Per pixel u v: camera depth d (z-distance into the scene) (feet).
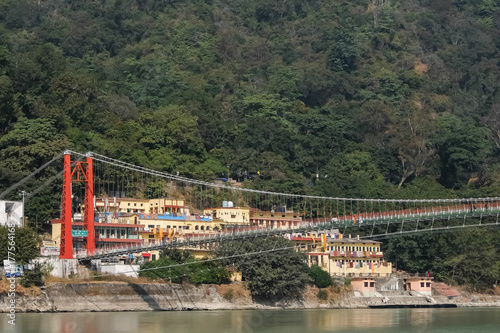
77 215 592.60
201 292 542.98
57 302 487.61
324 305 583.17
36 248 501.15
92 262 536.83
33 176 625.00
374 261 652.89
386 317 510.17
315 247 643.86
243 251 559.79
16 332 399.44
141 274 540.52
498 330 451.12
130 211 643.86
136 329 418.10
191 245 553.23
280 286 553.23
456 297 636.48
